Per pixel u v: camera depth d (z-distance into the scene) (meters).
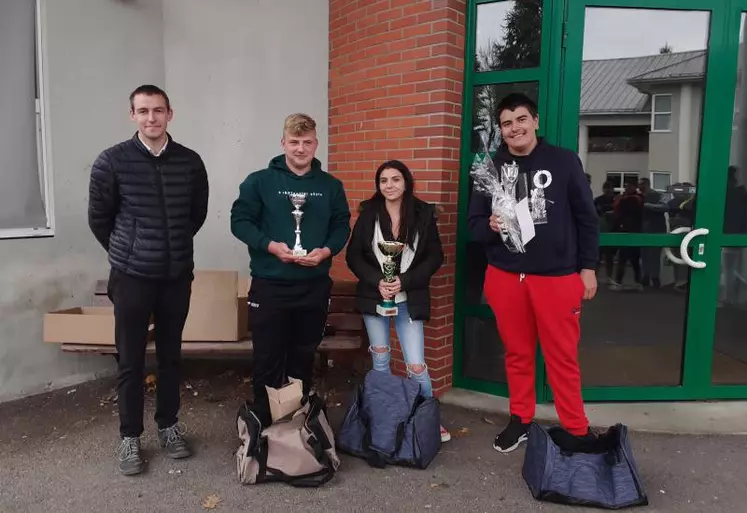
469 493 2.85
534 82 3.71
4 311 3.84
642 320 3.90
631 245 3.80
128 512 2.66
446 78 3.76
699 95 3.72
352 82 4.41
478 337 4.07
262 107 4.80
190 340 3.95
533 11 3.68
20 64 3.84
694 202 3.80
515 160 3.02
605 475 2.76
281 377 3.32
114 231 2.91
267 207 3.08
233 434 3.46
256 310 3.13
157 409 3.17
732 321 3.94
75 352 3.96
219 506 2.71
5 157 3.82
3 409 3.78
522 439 3.29
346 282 4.18
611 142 3.73
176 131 4.78
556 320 2.99
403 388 3.15
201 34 4.74
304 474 2.88
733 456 3.21
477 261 4.01
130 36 4.47
